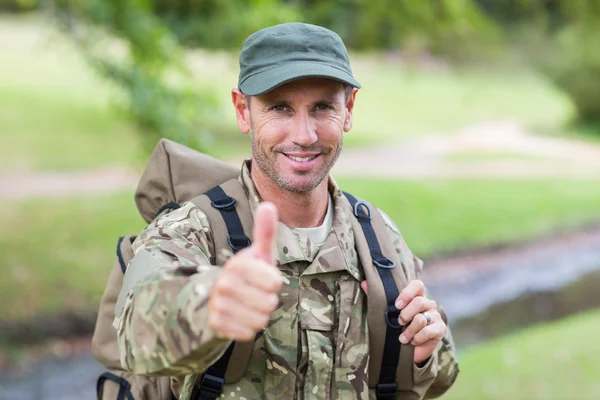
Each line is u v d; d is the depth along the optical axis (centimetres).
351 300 193
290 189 187
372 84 2992
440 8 691
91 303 883
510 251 1226
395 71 3206
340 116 189
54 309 850
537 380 627
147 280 145
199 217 191
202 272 138
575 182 1789
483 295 1022
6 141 1783
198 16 1077
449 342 216
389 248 205
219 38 956
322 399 185
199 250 182
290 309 187
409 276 210
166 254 174
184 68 570
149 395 216
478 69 938
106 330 223
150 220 232
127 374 220
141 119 504
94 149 1781
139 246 181
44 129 1922
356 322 192
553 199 1588
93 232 1165
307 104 184
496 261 1173
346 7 722
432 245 1198
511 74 2795
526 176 1838
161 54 555
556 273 1127
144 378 218
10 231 1135
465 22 722
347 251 197
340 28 727
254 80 183
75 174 1562
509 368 662
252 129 191
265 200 197
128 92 518
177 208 215
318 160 187
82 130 1944
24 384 705
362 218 208
